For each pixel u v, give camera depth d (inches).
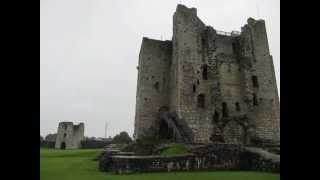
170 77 1551.4
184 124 1344.7
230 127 1430.9
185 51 1457.9
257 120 1465.3
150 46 1593.3
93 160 1192.2
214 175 742.5
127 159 785.6
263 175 747.4
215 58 1509.6
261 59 1558.8
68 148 2493.8
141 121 1485.0
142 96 1515.7
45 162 1099.9
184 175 736.3
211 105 1427.2
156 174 754.2
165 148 1062.4
